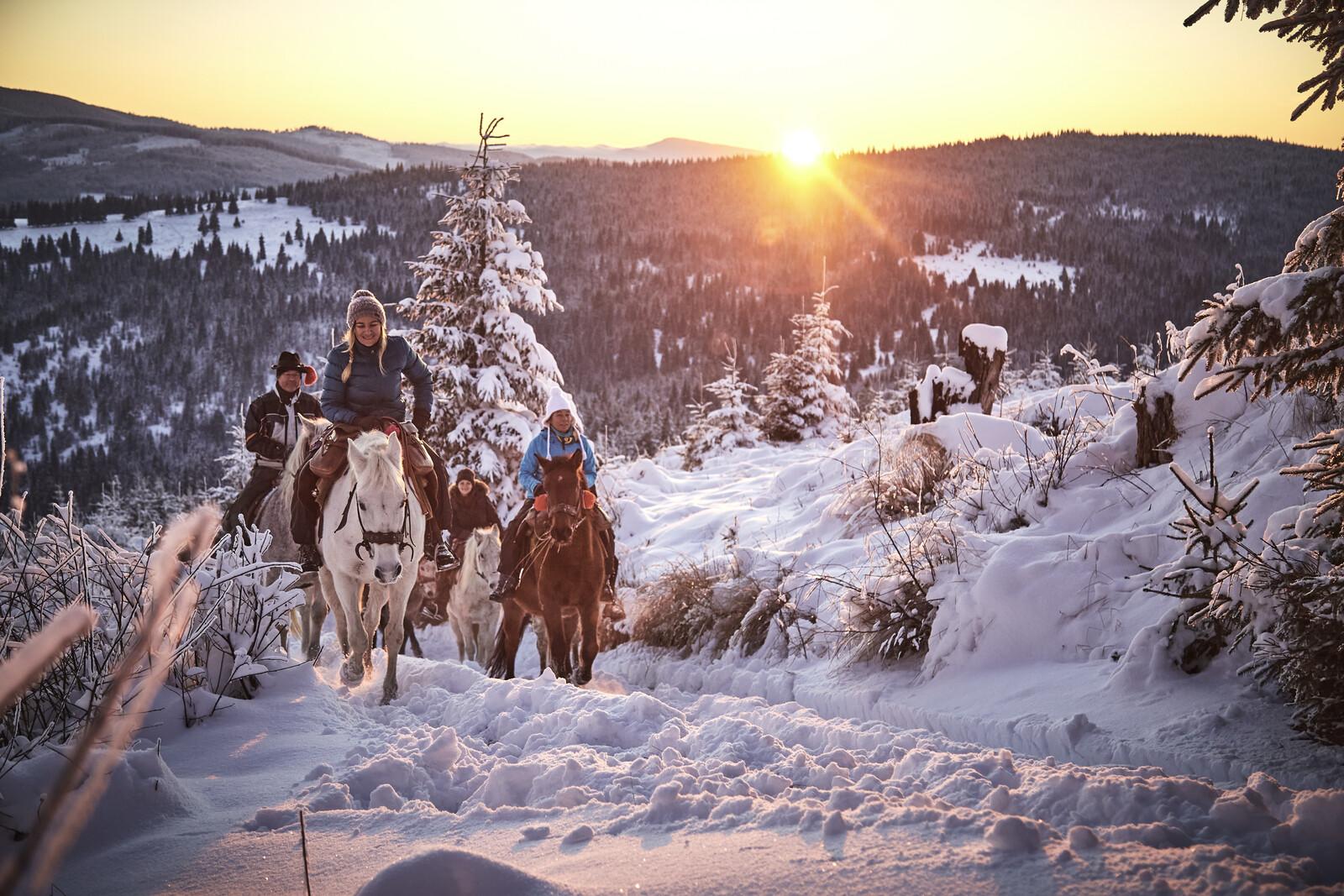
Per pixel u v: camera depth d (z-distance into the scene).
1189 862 2.94
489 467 18.58
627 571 12.72
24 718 4.94
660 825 3.68
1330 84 4.32
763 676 7.90
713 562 10.80
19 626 5.14
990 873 2.96
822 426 24.09
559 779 4.39
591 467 8.53
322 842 3.73
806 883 3.00
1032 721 5.28
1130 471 8.06
